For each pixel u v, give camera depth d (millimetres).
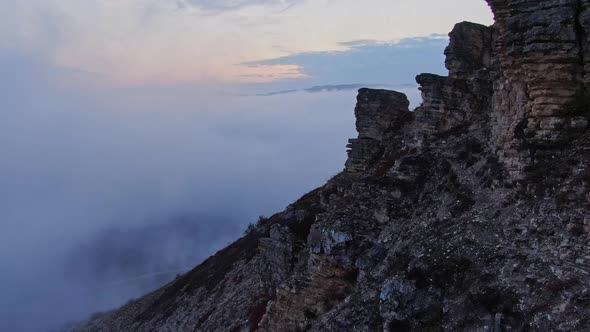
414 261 21719
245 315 48531
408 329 19797
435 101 34000
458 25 35656
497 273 18250
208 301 64562
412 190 28234
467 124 31406
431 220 24203
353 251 27406
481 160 25109
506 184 21422
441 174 27156
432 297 19828
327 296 28422
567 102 20469
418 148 33219
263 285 44094
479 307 17781
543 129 20734
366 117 45125
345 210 29312
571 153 19547
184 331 61656
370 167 41875
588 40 20000
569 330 15086
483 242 19938
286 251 39438
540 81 20766
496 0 22500
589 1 20172
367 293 23578
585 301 15406
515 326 16453
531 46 20641
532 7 20969
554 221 18172
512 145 21703
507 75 22703
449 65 35156
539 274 17094
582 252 16750
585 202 17719
